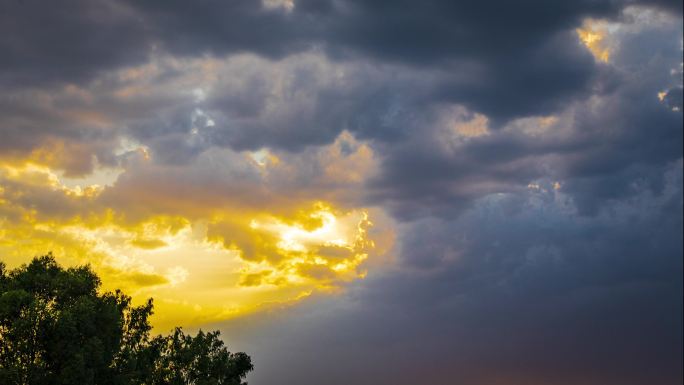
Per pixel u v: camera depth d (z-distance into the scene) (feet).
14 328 134.10
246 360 217.36
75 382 135.03
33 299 139.95
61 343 137.08
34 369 134.41
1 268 157.99
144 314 174.91
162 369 177.58
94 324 146.72
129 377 155.02
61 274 154.20
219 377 186.39
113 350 156.66
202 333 191.01
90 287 156.76
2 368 131.54
